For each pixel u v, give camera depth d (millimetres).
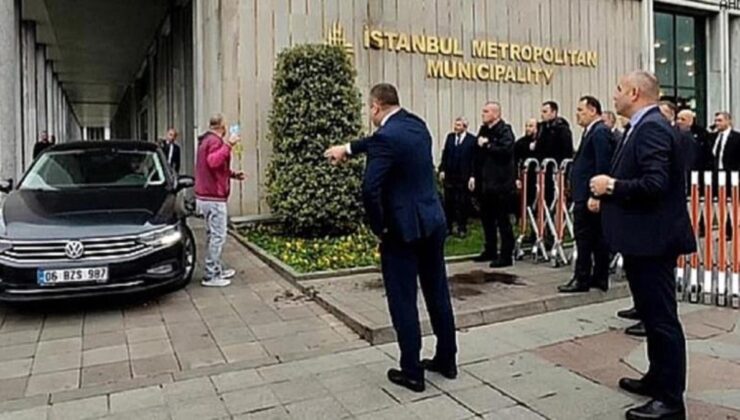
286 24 9969
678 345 3270
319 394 3746
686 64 15203
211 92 10664
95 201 5910
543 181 7234
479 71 11633
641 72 3439
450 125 11328
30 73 18812
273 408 3566
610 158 5535
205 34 11258
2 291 5156
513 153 7031
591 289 5875
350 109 8969
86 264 5191
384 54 10703
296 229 8992
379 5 10633
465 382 3885
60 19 18344
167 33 18031
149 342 4750
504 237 7020
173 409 3584
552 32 12477
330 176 8797
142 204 5879
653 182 3146
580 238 5801
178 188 6582
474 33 11570
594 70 13039
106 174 6617
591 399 3590
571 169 6234
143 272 5414
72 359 4418
